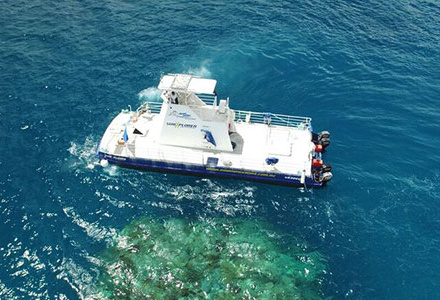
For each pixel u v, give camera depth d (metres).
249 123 56.22
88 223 46.94
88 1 80.06
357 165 53.66
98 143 55.53
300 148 53.09
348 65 68.19
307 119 58.50
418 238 46.12
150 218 47.66
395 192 50.56
